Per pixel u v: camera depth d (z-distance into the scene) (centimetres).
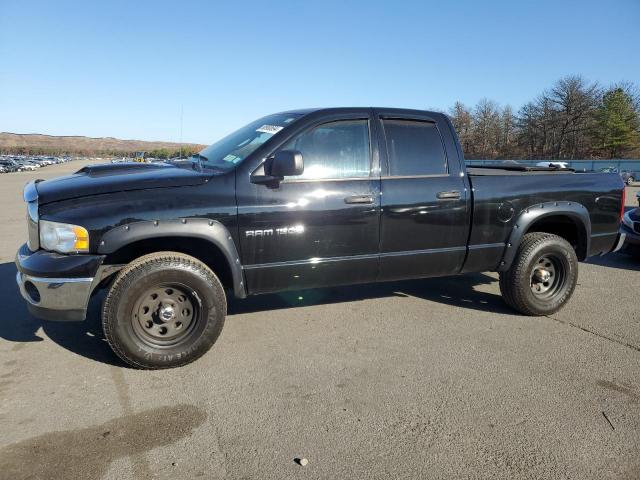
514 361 365
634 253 705
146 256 335
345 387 323
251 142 387
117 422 279
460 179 420
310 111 391
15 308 473
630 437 270
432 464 245
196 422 280
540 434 272
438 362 362
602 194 477
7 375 335
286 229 363
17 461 243
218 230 342
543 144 6569
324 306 487
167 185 337
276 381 330
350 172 386
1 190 2341
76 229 314
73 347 381
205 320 345
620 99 5984
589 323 449
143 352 333
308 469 240
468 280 591
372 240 392
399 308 484
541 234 462
